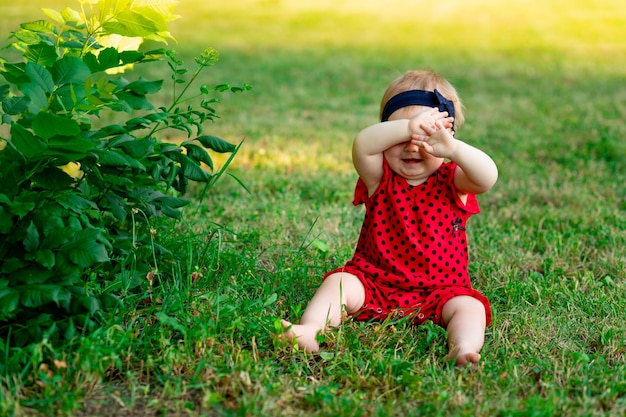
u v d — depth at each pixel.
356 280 2.96
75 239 2.43
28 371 2.33
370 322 2.96
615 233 4.25
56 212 2.54
